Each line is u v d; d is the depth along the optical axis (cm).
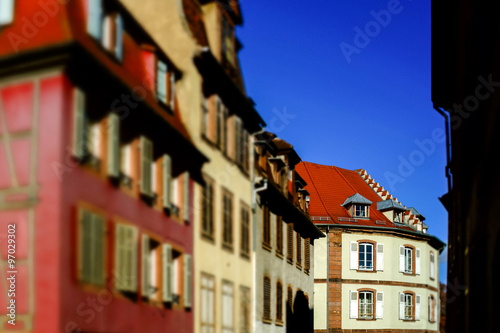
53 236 1227
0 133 1295
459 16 1886
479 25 1494
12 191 1262
